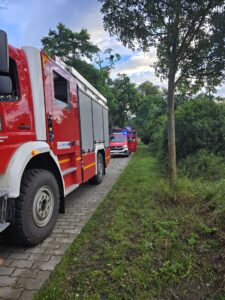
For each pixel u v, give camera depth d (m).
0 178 3.58
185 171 8.77
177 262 3.34
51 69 4.89
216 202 5.20
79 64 21.75
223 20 5.38
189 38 5.99
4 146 3.60
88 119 7.35
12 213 3.71
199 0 5.27
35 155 4.04
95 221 5.04
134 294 2.85
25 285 3.10
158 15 5.74
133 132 23.31
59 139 5.12
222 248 3.66
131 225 4.63
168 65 6.59
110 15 5.86
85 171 6.88
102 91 24.77
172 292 2.88
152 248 3.75
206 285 2.99
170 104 6.65
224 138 9.97
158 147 15.19
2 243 4.18
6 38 3.09
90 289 2.95
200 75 6.41
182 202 5.50
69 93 5.78
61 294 2.87
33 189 4.02
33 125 4.27
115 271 3.20
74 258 3.63
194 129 10.19
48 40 21.80
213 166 8.75
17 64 4.01
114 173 11.19
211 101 10.82
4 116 3.64
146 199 6.02
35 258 3.73
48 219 4.38
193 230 4.23
